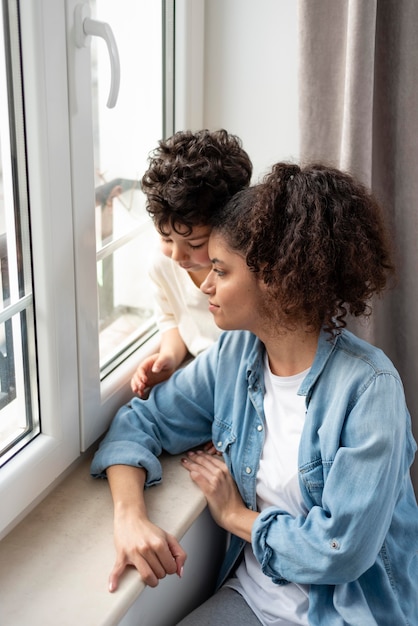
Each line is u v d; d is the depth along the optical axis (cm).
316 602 107
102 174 123
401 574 111
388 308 143
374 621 103
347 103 125
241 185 114
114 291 133
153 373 130
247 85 145
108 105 101
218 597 119
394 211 137
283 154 147
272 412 112
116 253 132
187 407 121
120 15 120
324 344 106
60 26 93
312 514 103
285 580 112
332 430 102
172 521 108
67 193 100
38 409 108
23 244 99
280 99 143
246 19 140
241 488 116
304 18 126
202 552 128
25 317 103
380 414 100
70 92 98
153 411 120
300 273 96
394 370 104
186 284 132
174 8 135
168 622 120
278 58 141
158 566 99
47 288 100
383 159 136
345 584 106
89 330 112
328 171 101
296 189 98
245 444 115
